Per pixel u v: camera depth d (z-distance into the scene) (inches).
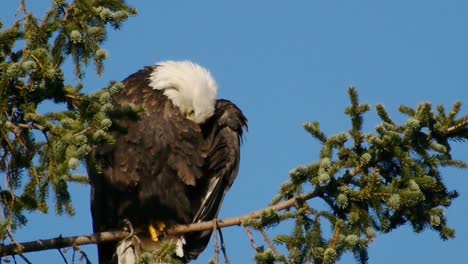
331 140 402.9
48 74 338.0
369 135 404.2
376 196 390.6
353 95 404.8
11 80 335.9
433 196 405.4
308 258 374.0
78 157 335.6
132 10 368.8
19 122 348.8
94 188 528.1
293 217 388.5
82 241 399.2
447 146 405.4
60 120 342.6
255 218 397.4
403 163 396.8
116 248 513.0
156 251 387.9
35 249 373.7
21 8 354.3
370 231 379.2
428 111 400.5
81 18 357.1
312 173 397.1
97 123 346.9
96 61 354.6
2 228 339.0
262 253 364.2
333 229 387.5
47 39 354.3
